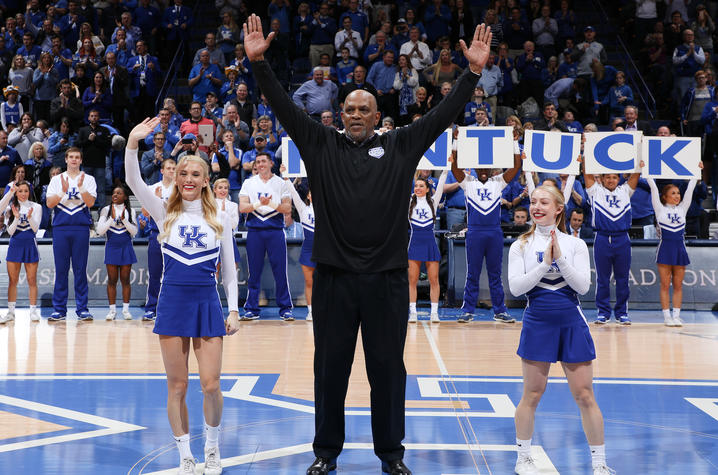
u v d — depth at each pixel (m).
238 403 5.09
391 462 3.64
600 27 16.94
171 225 3.69
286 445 4.15
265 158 9.32
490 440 4.27
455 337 7.98
